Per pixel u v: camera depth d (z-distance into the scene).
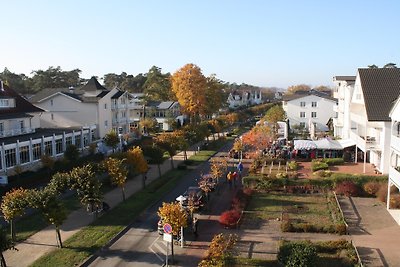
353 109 47.06
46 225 25.83
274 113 68.62
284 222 25.03
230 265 18.75
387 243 22.56
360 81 41.03
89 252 21.45
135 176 40.97
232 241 19.88
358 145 42.34
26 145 42.03
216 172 35.66
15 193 23.06
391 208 28.72
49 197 21.62
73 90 71.38
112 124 70.31
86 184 25.22
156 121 82.06
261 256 20.77
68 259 20.59
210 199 31.97
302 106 80.69
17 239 23.30
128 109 77.25
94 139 61.62
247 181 34.44
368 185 32.09
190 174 42.38
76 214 28.22
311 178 35.31
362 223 25.95
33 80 120.62
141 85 138.62
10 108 51.12
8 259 20.72
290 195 32.81
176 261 20.42
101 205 28.38
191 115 80.56
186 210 25.59
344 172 38.94
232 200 30.62
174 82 76.19
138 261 20.58
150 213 28.64
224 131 85.12
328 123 77.19
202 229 25.14
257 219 26.98
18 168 37.34
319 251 21.27
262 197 32.34
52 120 65.25
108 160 31.11
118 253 21.64
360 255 20.89
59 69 128.12
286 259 17.89
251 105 160.50
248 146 55.69
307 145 46.50
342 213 27.58
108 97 68.25
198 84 74.69
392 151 29.64
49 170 40.09
